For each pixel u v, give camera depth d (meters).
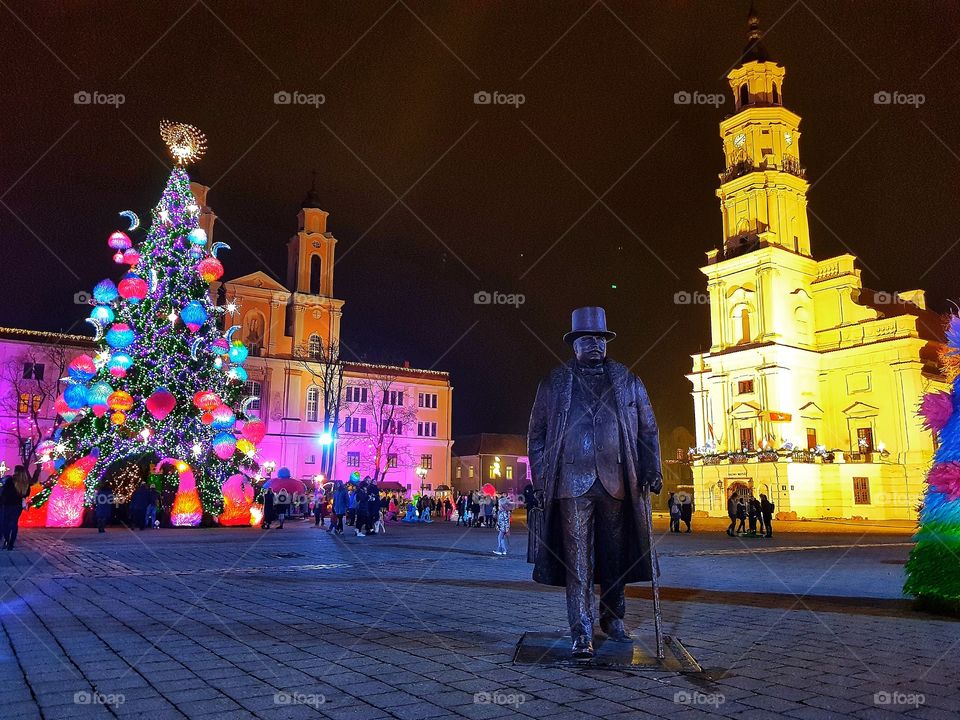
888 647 5.25
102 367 25.48
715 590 9.22
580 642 4.71
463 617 6.59
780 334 46.59
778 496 43.19
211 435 27.16
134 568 11.53
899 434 43.56
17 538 19.23
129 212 26.83
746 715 3.55
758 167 49.84
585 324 5.55
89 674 4.38
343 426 60.09
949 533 6.83
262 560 13.21
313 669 4.50
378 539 21.34
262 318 58.03
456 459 82.50
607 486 5.18
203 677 4.30
